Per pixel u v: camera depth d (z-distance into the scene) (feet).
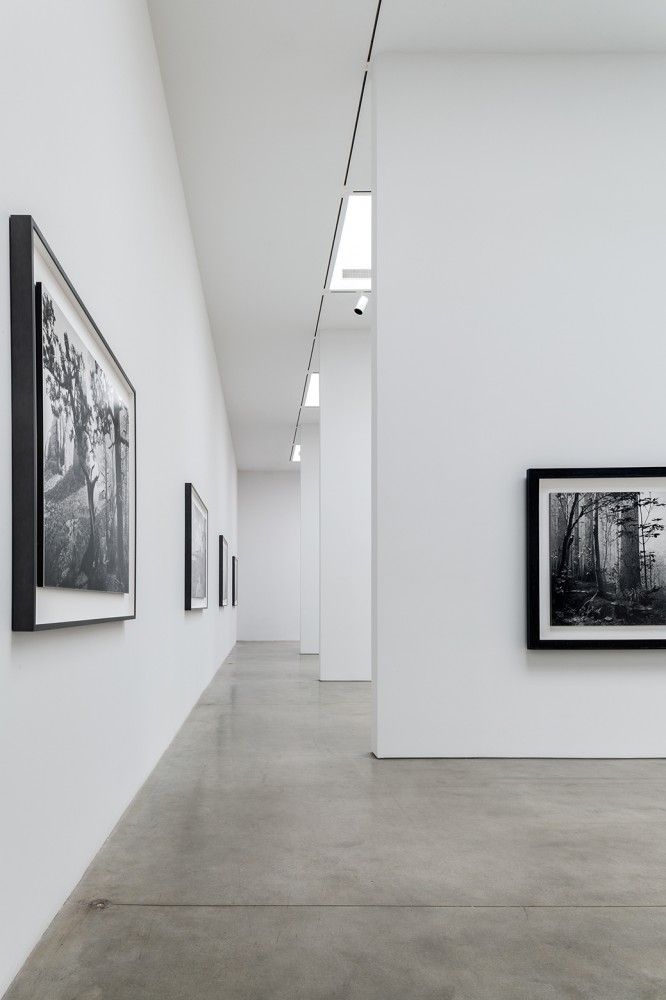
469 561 22.58
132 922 10.98
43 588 10.32
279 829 15.43
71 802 12.14
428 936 10.55
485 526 22.70
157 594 22.18
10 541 9.41
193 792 18.44
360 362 46.32
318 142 28.22
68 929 10.74
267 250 36.50
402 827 15.55
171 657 25.31
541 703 22.34
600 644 22.16
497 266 23.36
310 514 68.03
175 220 27.66
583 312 23.31
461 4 21.70
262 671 50.44
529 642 22.09
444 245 23.38
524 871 13.06
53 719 11.12
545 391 23.07
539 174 23.66
